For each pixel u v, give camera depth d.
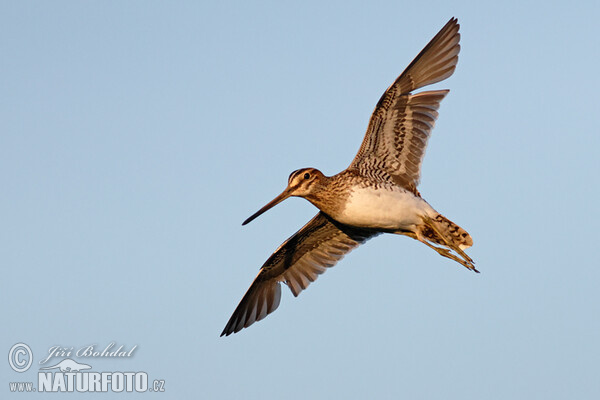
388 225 16.16
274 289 17.89
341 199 16.06
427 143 16.17
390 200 15.84
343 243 17.73
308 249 17.75
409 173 16.25
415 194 16.16
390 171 16.31
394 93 15.86
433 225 15.98
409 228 16.25
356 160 16.30
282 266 17.73
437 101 16.16
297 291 17.78
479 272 16.16
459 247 15.98
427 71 16.05
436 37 15.77
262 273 17.64
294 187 16.28
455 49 16.09
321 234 17.45
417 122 16.17
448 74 16.16
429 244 16.38
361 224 16.20
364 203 15.89
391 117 16.02
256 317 17.78
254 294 17.78
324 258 17.83
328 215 16.48
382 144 16.19
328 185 16.16
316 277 17.81
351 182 16.02
